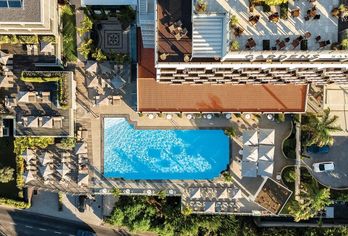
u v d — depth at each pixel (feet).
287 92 277.64
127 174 296.10
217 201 294.87
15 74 292.81
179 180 295.07
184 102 279.08
